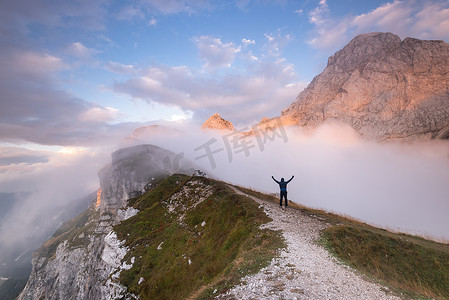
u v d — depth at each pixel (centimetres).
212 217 3984
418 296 1236
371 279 1425
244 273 1525
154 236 5000
